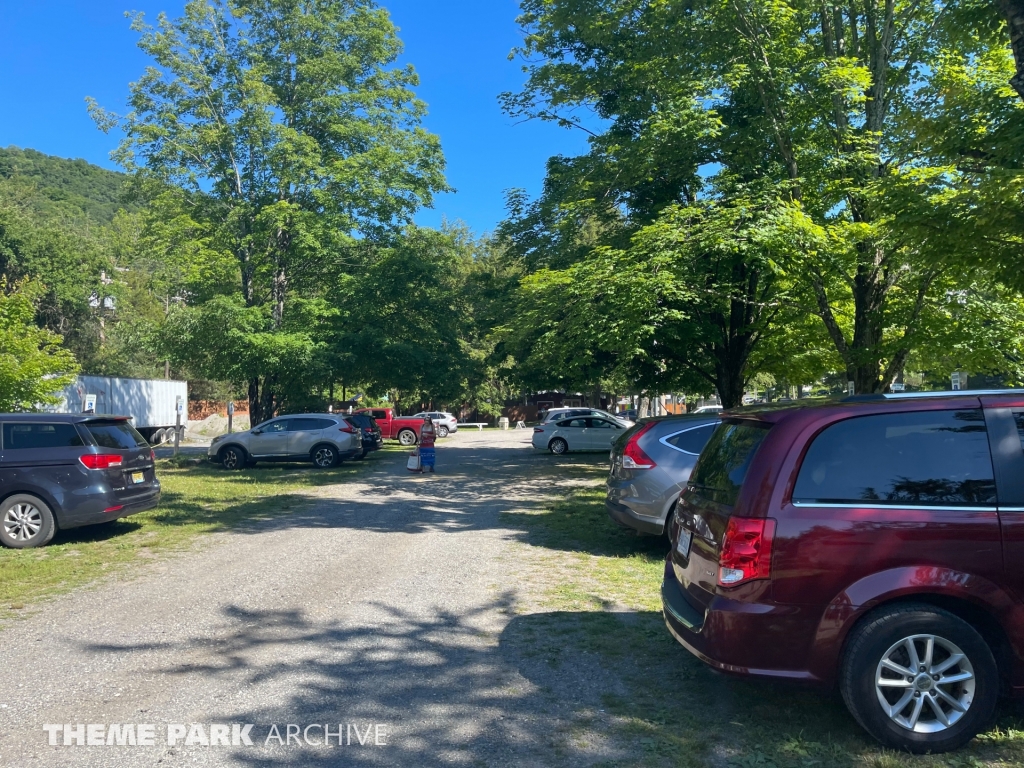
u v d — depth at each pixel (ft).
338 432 70.64
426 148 94.07
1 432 29.78
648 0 55.52
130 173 82.48
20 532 29.45
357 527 35.42
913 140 29.30
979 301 46.73
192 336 78.38
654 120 50.83
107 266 160.66
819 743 12.64
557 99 65.87
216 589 23.54
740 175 50.34
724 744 12.73
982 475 12.98
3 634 18.94
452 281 116.98
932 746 12.16
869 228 40.34
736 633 12.83
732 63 47.03
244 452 70.13
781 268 45.14
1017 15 20.39
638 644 18.02
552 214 67.10
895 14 47.62
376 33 90.02
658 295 45.62
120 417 32.83
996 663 12.51
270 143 83.41
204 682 15.70
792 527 12.82
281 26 87.35
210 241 80.74
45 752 12.49
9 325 47.47
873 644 12.26
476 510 41.37
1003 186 21.22
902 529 12.62
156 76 81.51
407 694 15.05
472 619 20.25
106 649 17.79
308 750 12.64
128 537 32.42
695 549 14.73
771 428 13.92
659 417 29.58
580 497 46.57
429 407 188.55
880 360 48.11
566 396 233.14
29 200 172.76
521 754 12.48
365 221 91.97
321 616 20.56
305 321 82.33
